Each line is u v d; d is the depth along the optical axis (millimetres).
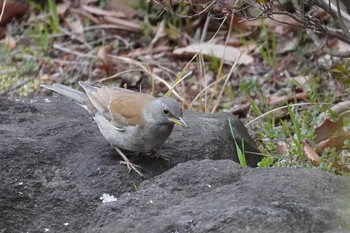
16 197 9570
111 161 10070
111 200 9523
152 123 9703
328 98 13461
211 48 15547
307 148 11391
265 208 8031
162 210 8492
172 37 16578
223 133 11039
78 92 10906
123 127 9789
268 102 13906
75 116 11500
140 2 17250
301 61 15070
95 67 16109
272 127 12422
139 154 10297
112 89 10352
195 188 9016
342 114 12242
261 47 15234
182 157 10367
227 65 15547
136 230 8195
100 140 10578
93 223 8617
